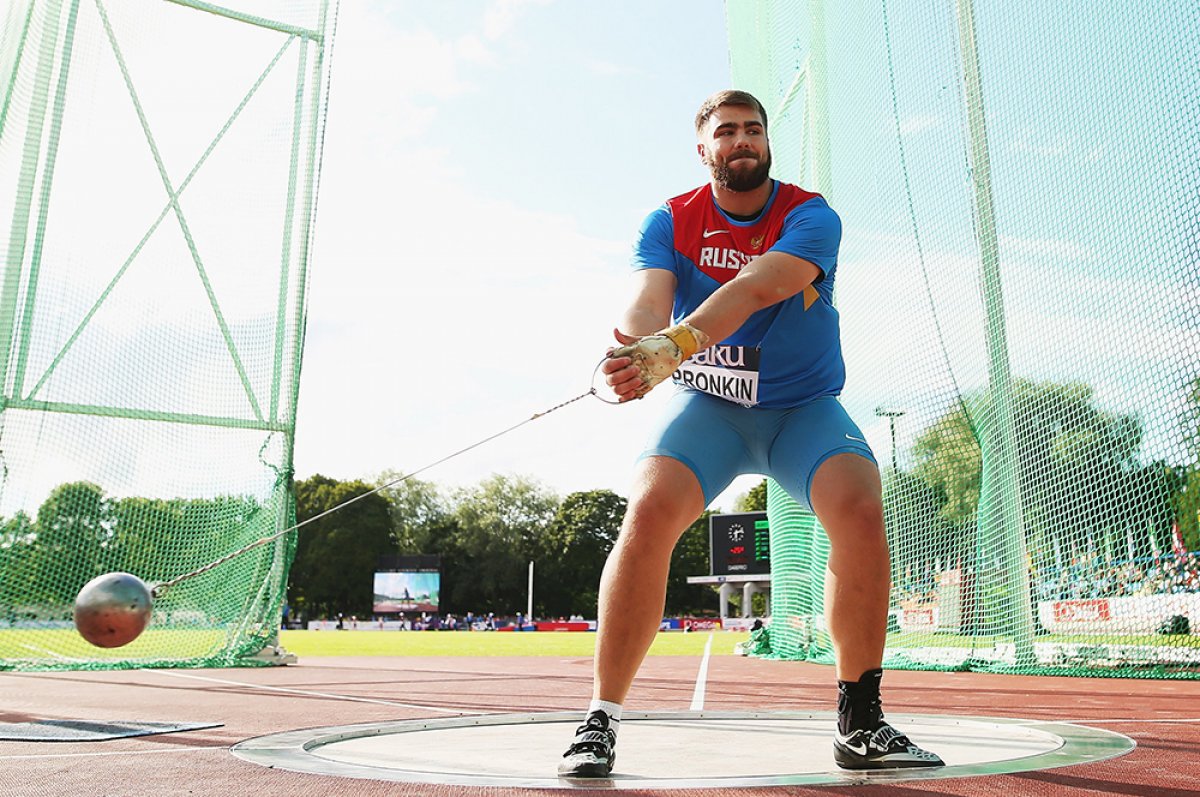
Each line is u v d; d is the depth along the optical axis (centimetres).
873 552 205
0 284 761
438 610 6375
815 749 235
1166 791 165
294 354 852
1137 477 616
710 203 244
